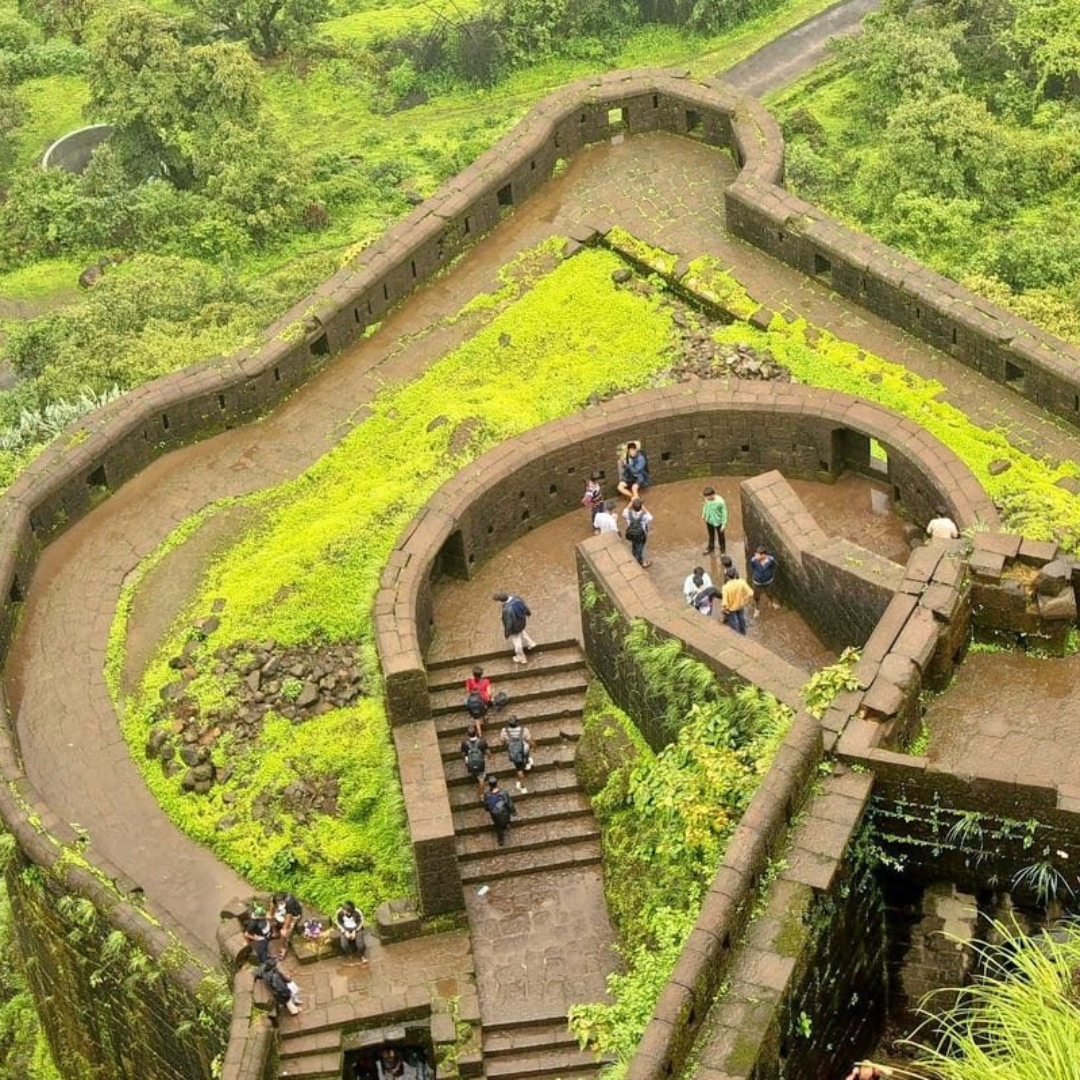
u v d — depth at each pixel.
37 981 39.22
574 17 90.06
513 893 35.22
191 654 39.06
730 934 27.81
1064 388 40.59
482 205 47.66
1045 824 28.80
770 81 85.75
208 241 75.62
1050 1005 25.05
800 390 40.62
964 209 65.56
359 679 38.06
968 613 32.50
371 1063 33.38
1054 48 74.31
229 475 43.22
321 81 89.31
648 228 47.34
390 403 44.09
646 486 40.59
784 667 32.72
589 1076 32.28
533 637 38.25
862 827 29.61
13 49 93.25
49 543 42.19
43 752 38.03
